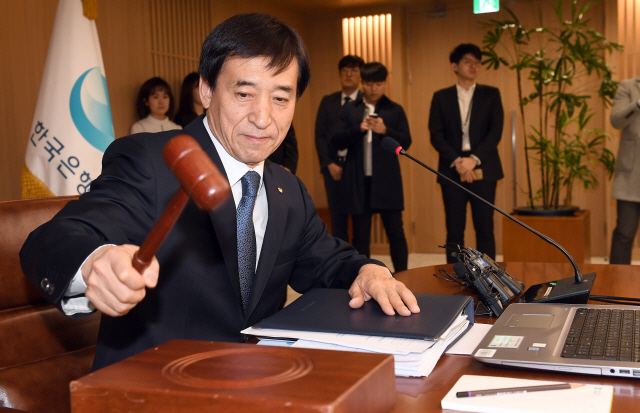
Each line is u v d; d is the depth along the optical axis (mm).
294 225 1298
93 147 2621
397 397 762
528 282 1535
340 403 554
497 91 4105
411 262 5570
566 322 993
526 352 865
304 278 1364
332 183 4336
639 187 3730
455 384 784
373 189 4055
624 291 1387
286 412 547
